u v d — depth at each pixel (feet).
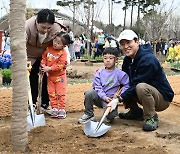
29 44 20.39
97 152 14.37
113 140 16.19
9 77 32.89
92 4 73.41
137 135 17.24
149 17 84.12
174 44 92.68
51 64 20.45
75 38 74.90
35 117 18.47
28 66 20.51
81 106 23.44
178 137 16.94
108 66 19.29
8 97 23.86
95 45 74.59
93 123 17.12
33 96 21.44
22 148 13.70
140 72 18.42
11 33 12.89
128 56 18.90
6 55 40.04
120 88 19.34
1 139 15.57
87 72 47.98
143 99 17.98
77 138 16.34
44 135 16.49
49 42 20.42
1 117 20.52
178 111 23.06
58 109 20.70
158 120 19.08
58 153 14.07
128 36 18.47
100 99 19.27
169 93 18.94
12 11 12.76
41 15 18.90
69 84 30.27
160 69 18.83
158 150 14.74
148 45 19.07
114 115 19.22
